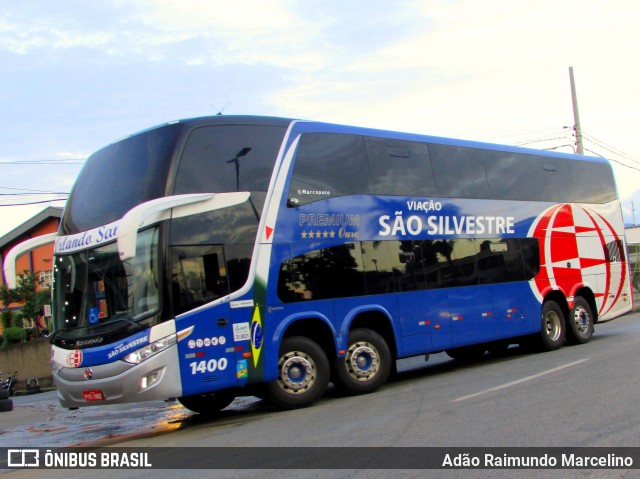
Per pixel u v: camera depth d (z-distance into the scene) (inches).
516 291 544.7
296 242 406.9
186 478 255.0
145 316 344.8
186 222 363.9
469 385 428.1
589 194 646.5
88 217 383.2
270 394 392.2
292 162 415.2
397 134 484.1
